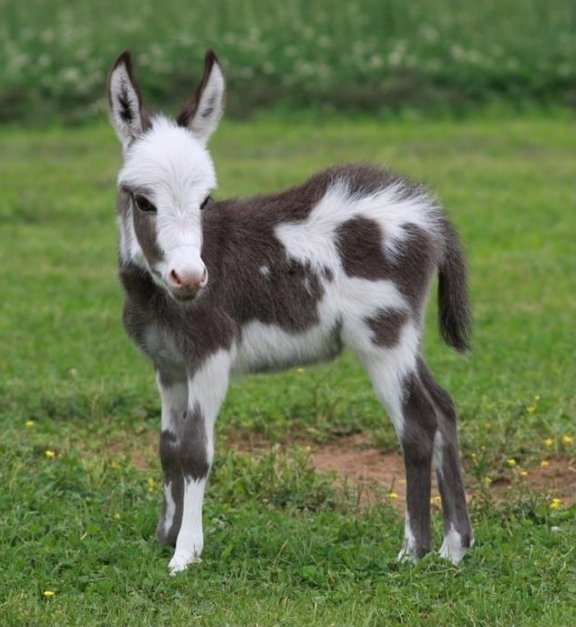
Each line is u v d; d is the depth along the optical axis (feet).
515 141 177.17
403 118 191.62
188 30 215.51
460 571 53.16
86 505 61.21
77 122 190.39
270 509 62.13
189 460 53.62
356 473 68.95
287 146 173.68
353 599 50.49
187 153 51.44
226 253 54.49
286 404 77.77
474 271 115.03
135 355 91.86
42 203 143.13
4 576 52.54
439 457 56.24
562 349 91.35
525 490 63.52
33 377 85.15
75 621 48.62
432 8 229.66
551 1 232.53
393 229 55.57
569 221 135.33
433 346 93.35
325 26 221.66
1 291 109.19
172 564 53.62
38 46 211.82
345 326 55.26
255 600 50.65
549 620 48.44
